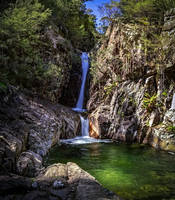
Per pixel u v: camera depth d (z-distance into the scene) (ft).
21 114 23.70
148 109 31.45
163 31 32.50
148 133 29.73
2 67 28.81
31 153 17.87
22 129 19.66
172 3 36.04
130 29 38.83
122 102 36.19
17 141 16.05
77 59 55.57
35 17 34.14
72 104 53.21
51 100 40.57
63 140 31.89
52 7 50.19
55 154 22.50
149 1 37.63
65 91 51.70
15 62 30.78
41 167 15.56
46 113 29.22
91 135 38.01
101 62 47.55
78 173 13.16
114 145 29.27
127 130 32.81
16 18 29.25
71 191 10.19
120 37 41.42
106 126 36.83
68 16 63.82
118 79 40.27
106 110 38.58
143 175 15.57
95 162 19.67
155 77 33.01
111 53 43.70
